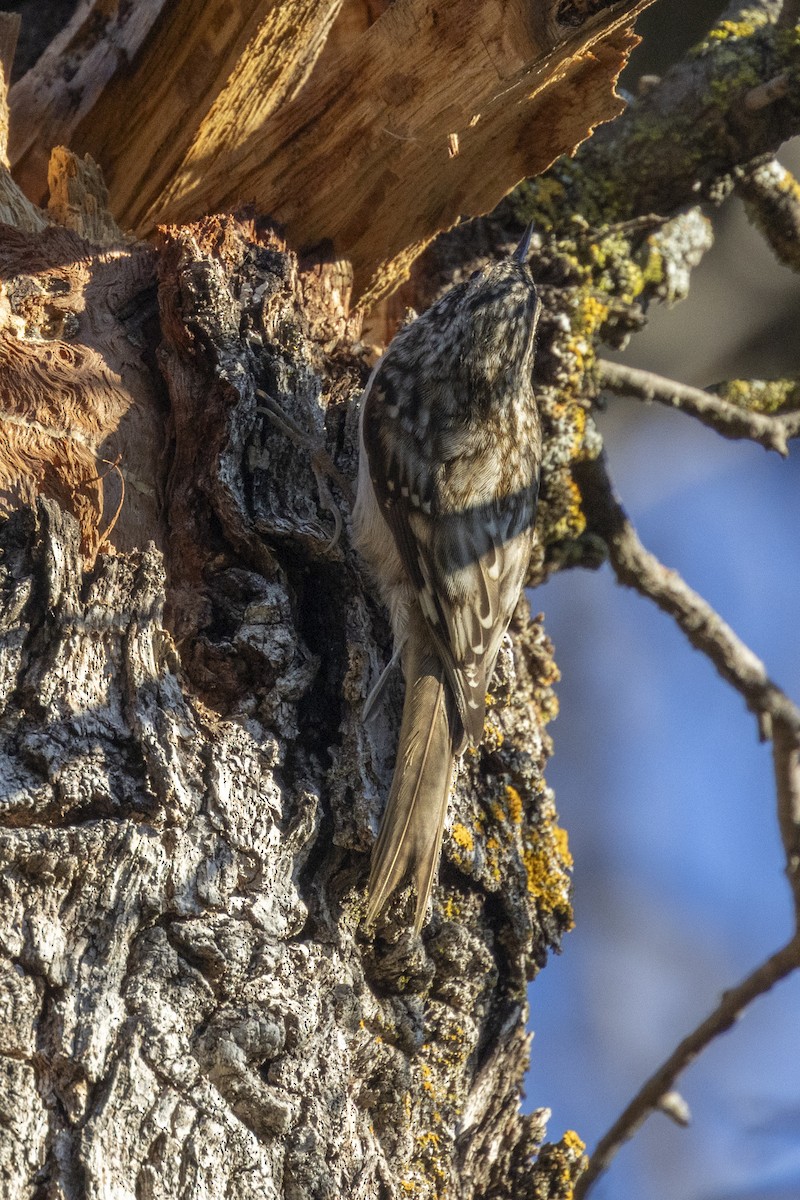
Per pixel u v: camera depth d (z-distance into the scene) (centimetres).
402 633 620
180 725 469
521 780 610
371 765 521
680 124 772
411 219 660
